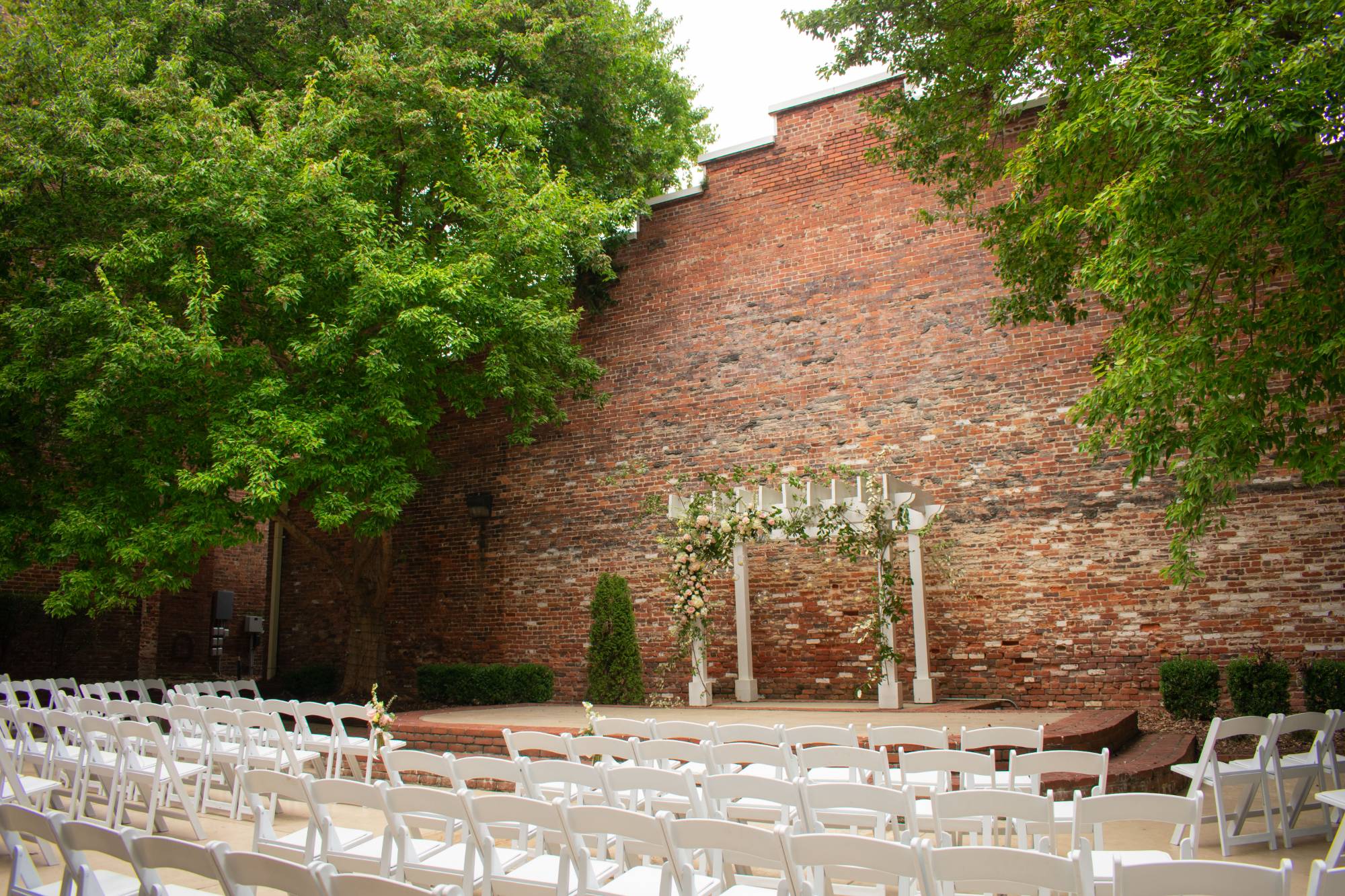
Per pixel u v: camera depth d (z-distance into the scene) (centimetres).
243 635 1984
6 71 1052
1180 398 707
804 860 313
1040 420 1158
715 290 1388
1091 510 1118
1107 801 354
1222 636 1040
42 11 1125
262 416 1012
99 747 756
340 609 1666
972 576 1167
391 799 409
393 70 1144
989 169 1050
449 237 1266
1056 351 1160
